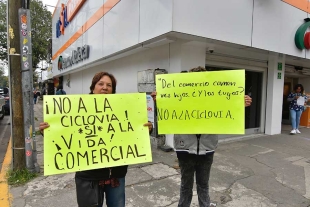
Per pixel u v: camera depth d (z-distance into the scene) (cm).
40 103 2136
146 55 612
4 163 446
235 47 532
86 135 183
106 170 185
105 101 192
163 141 544
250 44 516
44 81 2739
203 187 245
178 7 394
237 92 216
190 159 234
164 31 409
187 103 223
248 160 461
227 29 467
